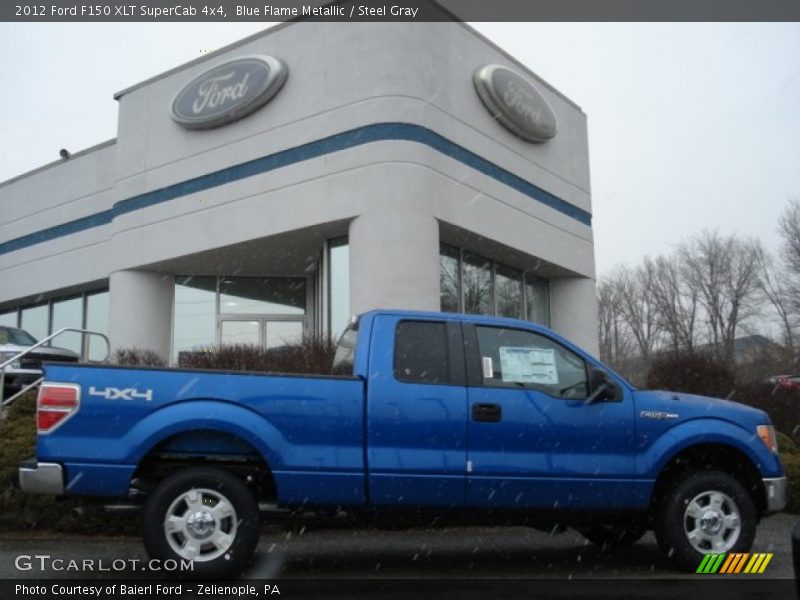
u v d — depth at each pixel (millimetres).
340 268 13945
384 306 12367
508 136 15586
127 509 5469
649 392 6168
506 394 5820
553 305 18172
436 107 13508
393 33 13227
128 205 16125
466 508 5668
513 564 6414
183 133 15367
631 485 5879
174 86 15773
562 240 17094
